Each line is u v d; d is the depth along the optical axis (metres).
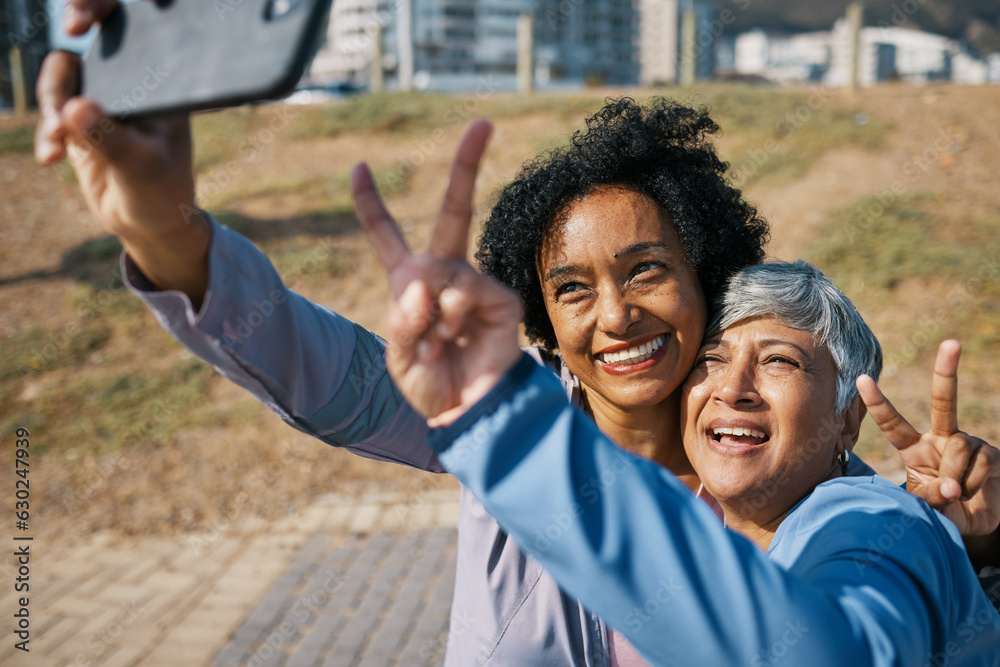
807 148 10.24
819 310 1.28
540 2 77.31
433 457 1.33
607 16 82.88
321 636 4.06
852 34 12.44
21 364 7.67
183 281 0.88
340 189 10.77
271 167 11.88
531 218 1.37
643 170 1.34
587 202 1.32
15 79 16.17
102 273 9.40
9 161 12.82
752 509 1.32
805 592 0.75
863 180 9.45
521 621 1.25
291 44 0.54
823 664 0.70
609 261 1.28
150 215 0.75
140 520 5.47
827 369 1.29
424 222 9.62
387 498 5.51
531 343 1.65
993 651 1.06
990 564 1.18
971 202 8.58
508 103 12.86
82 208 11.34
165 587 4.66
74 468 6.18
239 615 4.31
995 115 10.61
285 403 1.04
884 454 5.12
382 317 7.96
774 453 1.27
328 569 4.70
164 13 0.63
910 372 6.18
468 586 1.33
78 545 5.21
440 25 76.50
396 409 1.24
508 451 0.74
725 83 13.20
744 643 0.69
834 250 7.93
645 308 1.29
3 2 20.12
